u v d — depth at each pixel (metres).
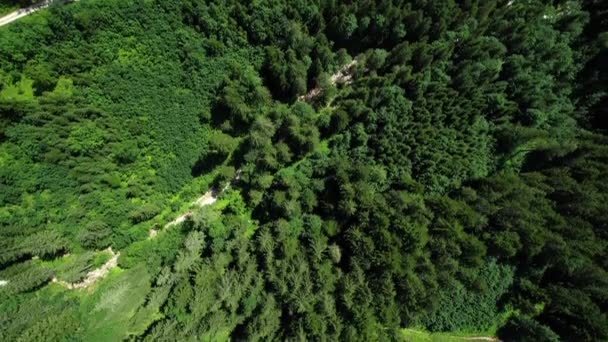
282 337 52.91
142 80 54.50
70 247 50.62
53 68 48.62
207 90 57.28
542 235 54.62
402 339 54.41
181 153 56.66
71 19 48.28
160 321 50.72
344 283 51.19
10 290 45.59
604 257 56.81
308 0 53.66
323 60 55.94
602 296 54.59
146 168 55.72
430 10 56.50
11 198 47.22
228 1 53.16
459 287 56.66
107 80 52.56
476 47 56.62
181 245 54.97
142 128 54.81
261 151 54.16
